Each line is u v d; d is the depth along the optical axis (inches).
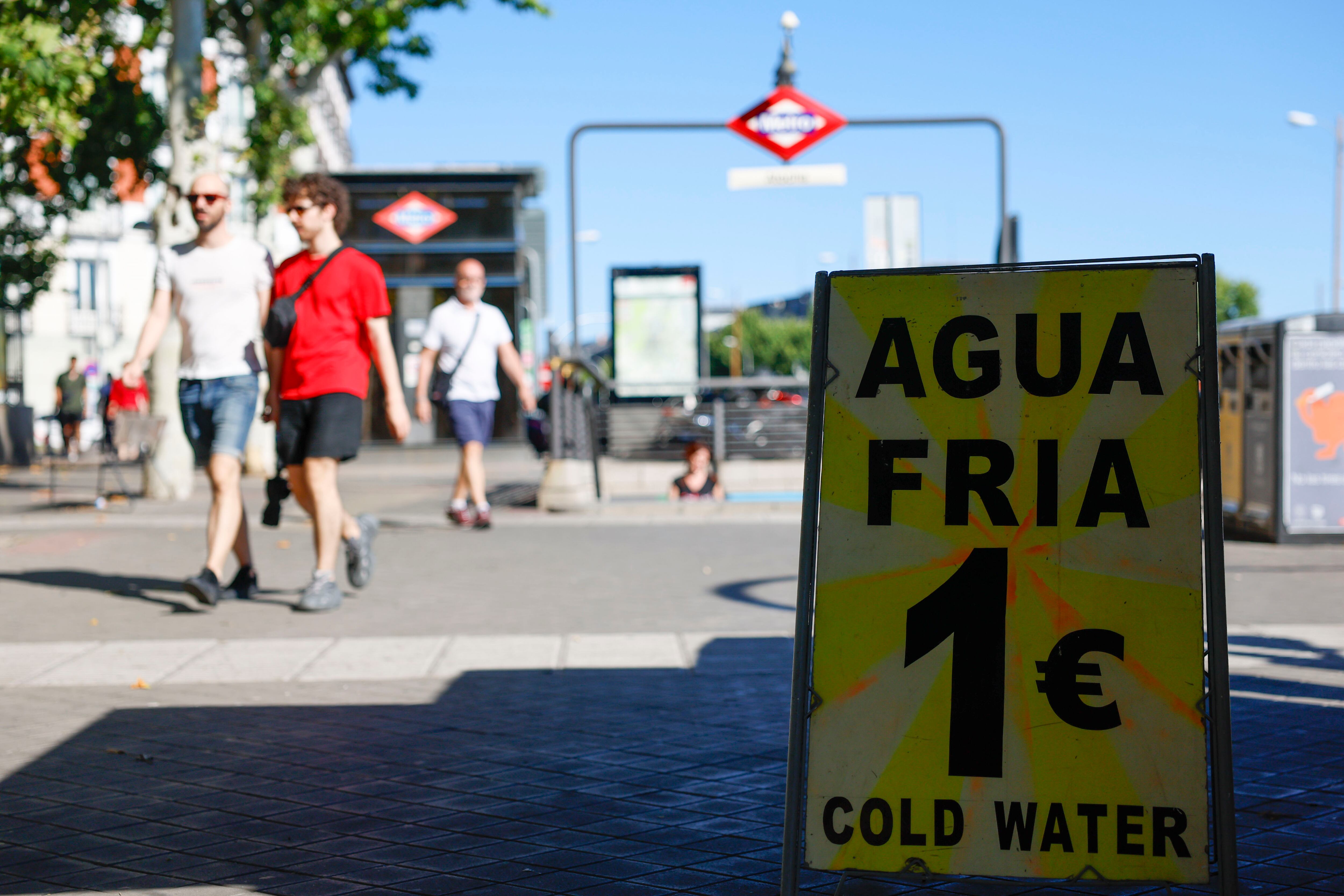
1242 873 131.0
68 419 1138.0
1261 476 430.6
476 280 450.0
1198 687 114.5
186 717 199.3
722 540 423.8
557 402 519.8
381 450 941.8
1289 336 414.3
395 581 336.5
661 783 164.9
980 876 115.5
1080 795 114.9
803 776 118.3
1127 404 117.3
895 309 120.5
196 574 348.5
